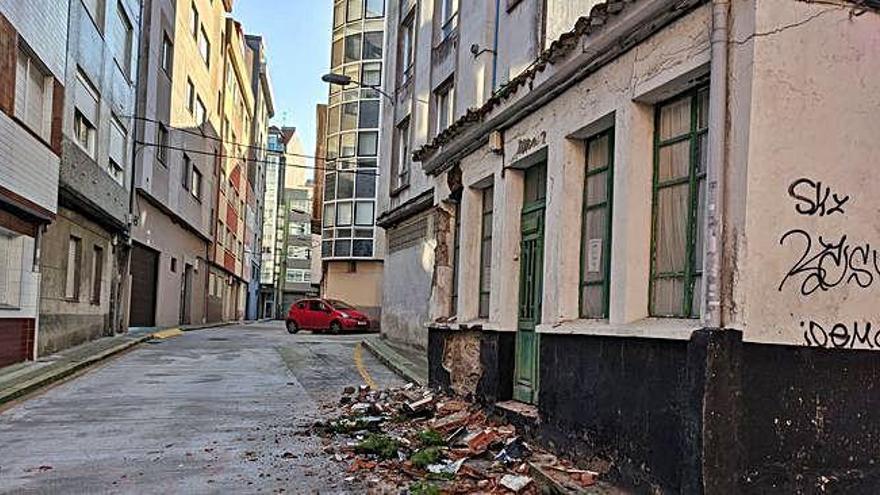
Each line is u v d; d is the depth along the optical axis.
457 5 14.80
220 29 36.09
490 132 8.85
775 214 4.49
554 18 8.05
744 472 4.40
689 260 5.14
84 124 16.48
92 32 16.47
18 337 12.76
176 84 26.30
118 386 11.65
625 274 5.56
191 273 31.92
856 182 4.69
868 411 4.68
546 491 5.64
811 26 4.62
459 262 10.24
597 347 5.87
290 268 76.81
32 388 10.74
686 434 4.54
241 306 52.06
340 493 5.71
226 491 5.75
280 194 74.69
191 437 7.83
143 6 21.94
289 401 10.46
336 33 33.56
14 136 11.30
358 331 28.14
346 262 32.84
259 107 56.03
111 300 19.72
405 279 18.64
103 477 6.14
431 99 16.47
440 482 5.97
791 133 4.55
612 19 5.81
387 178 21.73
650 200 5.66
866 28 4.75
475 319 9.44
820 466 4.54
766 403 4.46
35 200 12.44
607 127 6.40
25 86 12.23
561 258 6.76
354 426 8.27
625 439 5.37
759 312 4.45
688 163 5.29
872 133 4.75
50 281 14.43
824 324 4.60
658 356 4.99
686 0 4.94
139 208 22.45
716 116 4.62
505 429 7.59
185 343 20.69
